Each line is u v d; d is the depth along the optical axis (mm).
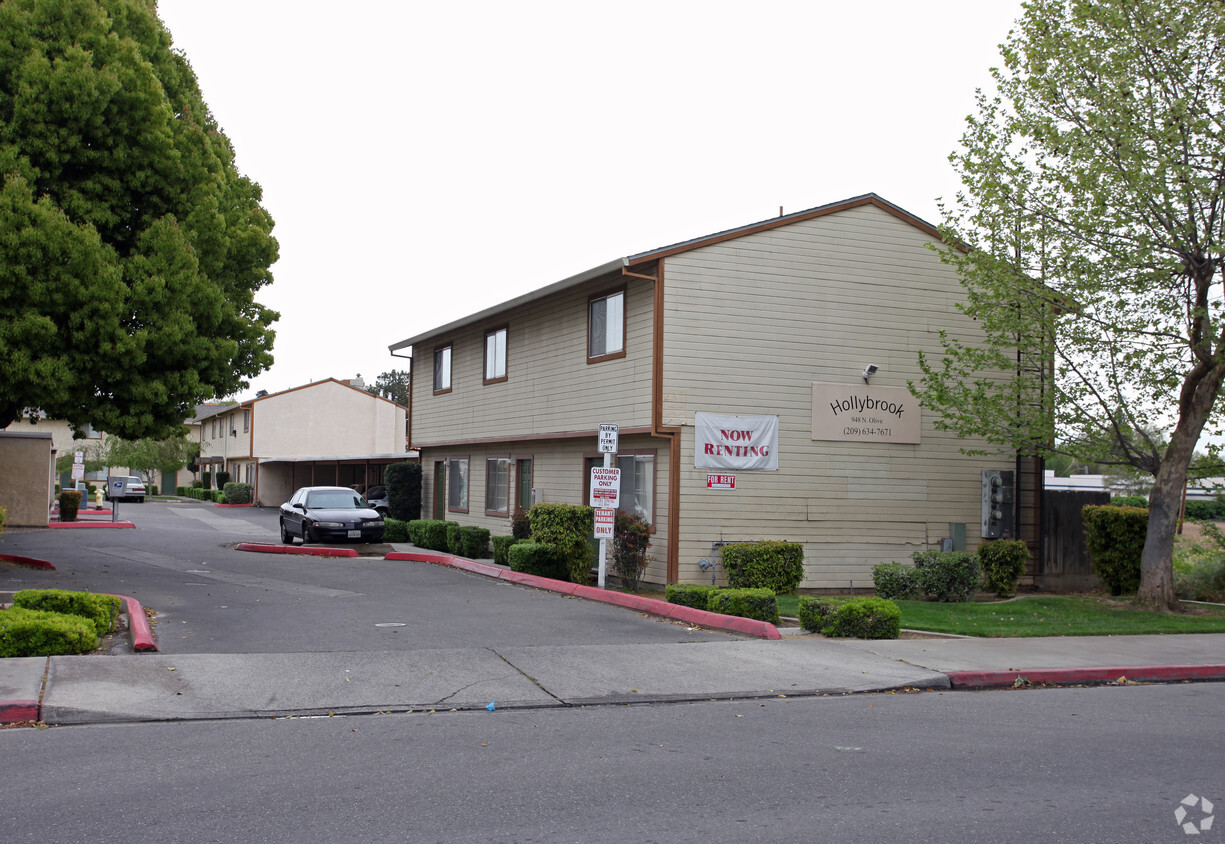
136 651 10234
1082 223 15234
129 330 16531
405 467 29609
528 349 22250
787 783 6348
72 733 7379
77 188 16328
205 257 18188
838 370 17984
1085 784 6445
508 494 23328
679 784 6289
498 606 14586
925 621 13547
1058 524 19656
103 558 21453
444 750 7062
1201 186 14008
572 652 10688
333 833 5281
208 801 5797
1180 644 12250
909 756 7098
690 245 17031
